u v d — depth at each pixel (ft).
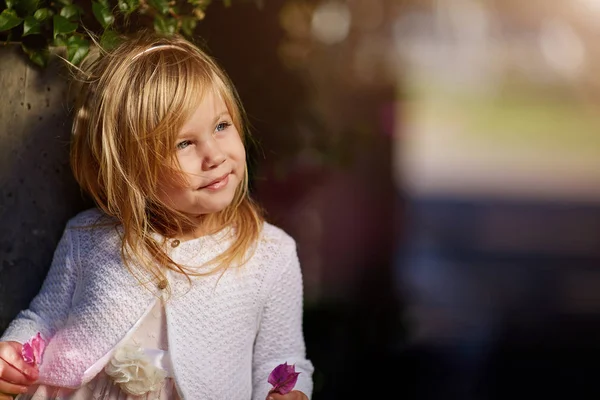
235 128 6.29
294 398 6.15
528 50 60.75
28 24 6.21
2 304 6.71
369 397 14.82
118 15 6.79
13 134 6.61
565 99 65.87
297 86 12.80
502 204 37.14
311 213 17.16
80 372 6.08
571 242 30.53
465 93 67.82
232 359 6.31
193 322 6.20
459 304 22.34
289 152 12.35
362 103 17.16
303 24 13.19
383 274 17.76
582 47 33.71
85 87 6.49
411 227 29.04
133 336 6.18
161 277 6.18
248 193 6.79
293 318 6.70
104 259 6.33
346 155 13.74
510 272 26.27
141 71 6.05
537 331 20.63
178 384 6.07
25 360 5.99
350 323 14.97
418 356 17.79
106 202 6.55
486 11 26.02
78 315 6.26
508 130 59.93
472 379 17.17
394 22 18.25
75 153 6.48
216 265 6.31
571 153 52.60
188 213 6.32
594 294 24.07
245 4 10.29
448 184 41.55
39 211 6.82
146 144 5.92
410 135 39.70
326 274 17.61
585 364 18.60
